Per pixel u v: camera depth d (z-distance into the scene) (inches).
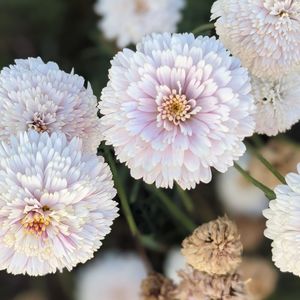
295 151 13.8
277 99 11.6
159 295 12.5
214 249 10.9
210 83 10.0
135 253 15.3
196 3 15.3
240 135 10.2
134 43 15.1
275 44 10.7
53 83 10.4
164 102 10.1
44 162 9.7
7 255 10.0
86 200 9.9
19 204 9.7
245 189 14.7
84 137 10.5
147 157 10.1
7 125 10.3
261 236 15.0
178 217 13.1
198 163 10.1
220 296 11.5
